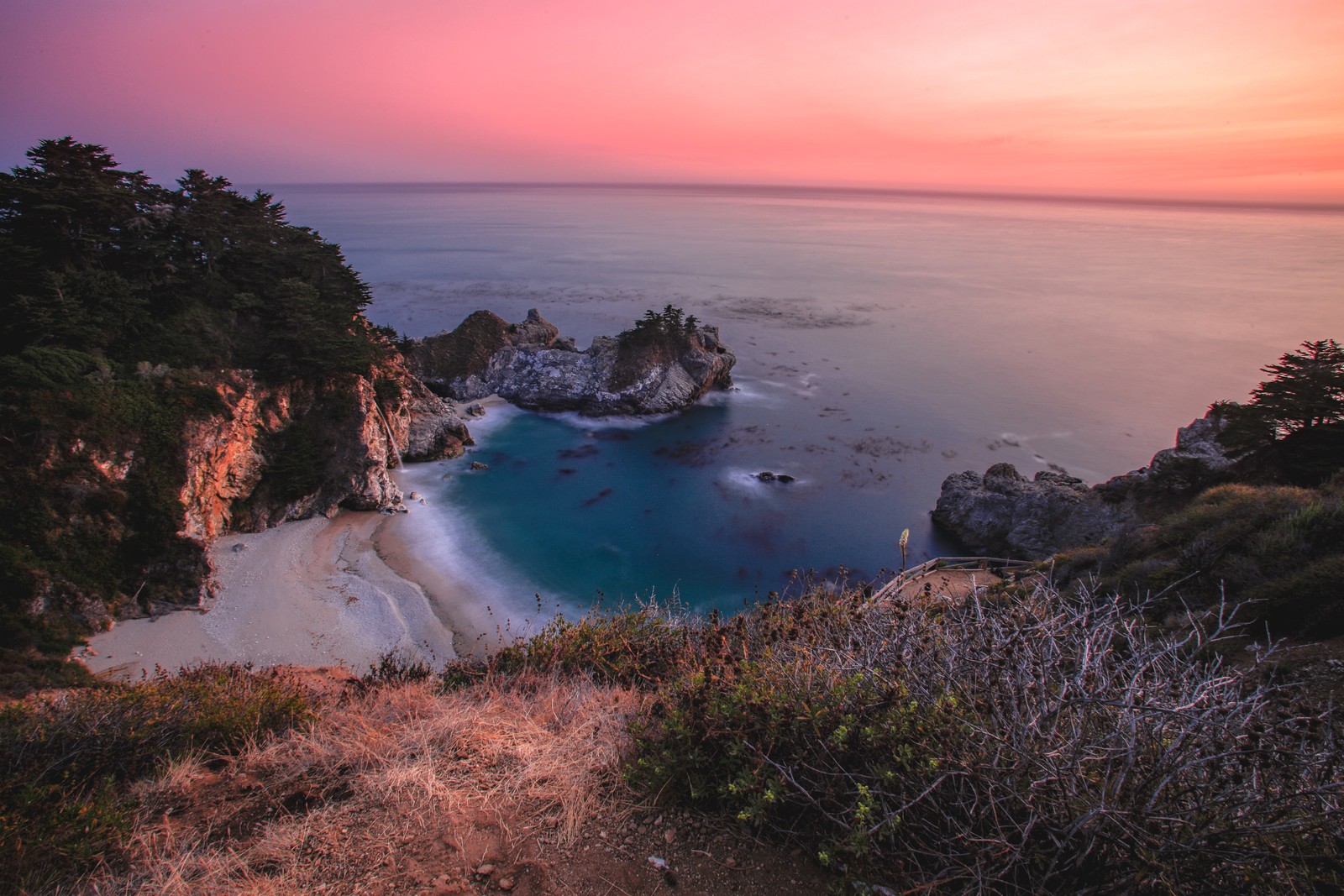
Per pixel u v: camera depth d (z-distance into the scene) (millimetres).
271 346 54719
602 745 6309
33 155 50719
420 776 5918
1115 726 4219
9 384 40375
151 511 40719
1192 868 3691
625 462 72562
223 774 6691
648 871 4711
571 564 51000
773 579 50719
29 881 4945
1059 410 97750
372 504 55375
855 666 5449
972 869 3836
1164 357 130125
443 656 37719
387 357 69375
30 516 37219
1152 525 22141
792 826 4781
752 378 107875
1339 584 11117
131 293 51000
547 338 96000
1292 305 191375
